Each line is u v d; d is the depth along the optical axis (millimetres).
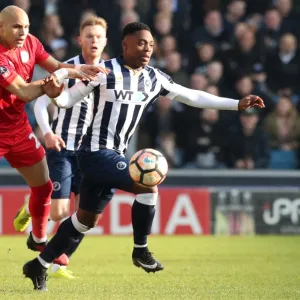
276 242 45750
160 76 23906
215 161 54375
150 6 58000
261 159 54500
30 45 24125
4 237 47125
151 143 53938
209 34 57781
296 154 56469
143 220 22938
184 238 48156
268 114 56625
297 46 59188
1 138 23703
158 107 54125
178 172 50938
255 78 56531
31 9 57312
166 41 55781
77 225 23172
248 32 56656
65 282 25906
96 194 23141
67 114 30297
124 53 23422
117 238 47406
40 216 25688
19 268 29797
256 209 51812
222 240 46938
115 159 22875
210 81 55594
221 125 54312
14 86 21969
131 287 24375
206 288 24219
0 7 56844
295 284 25641
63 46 55406
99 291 23125
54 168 30359
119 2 57406
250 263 33562
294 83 58094
